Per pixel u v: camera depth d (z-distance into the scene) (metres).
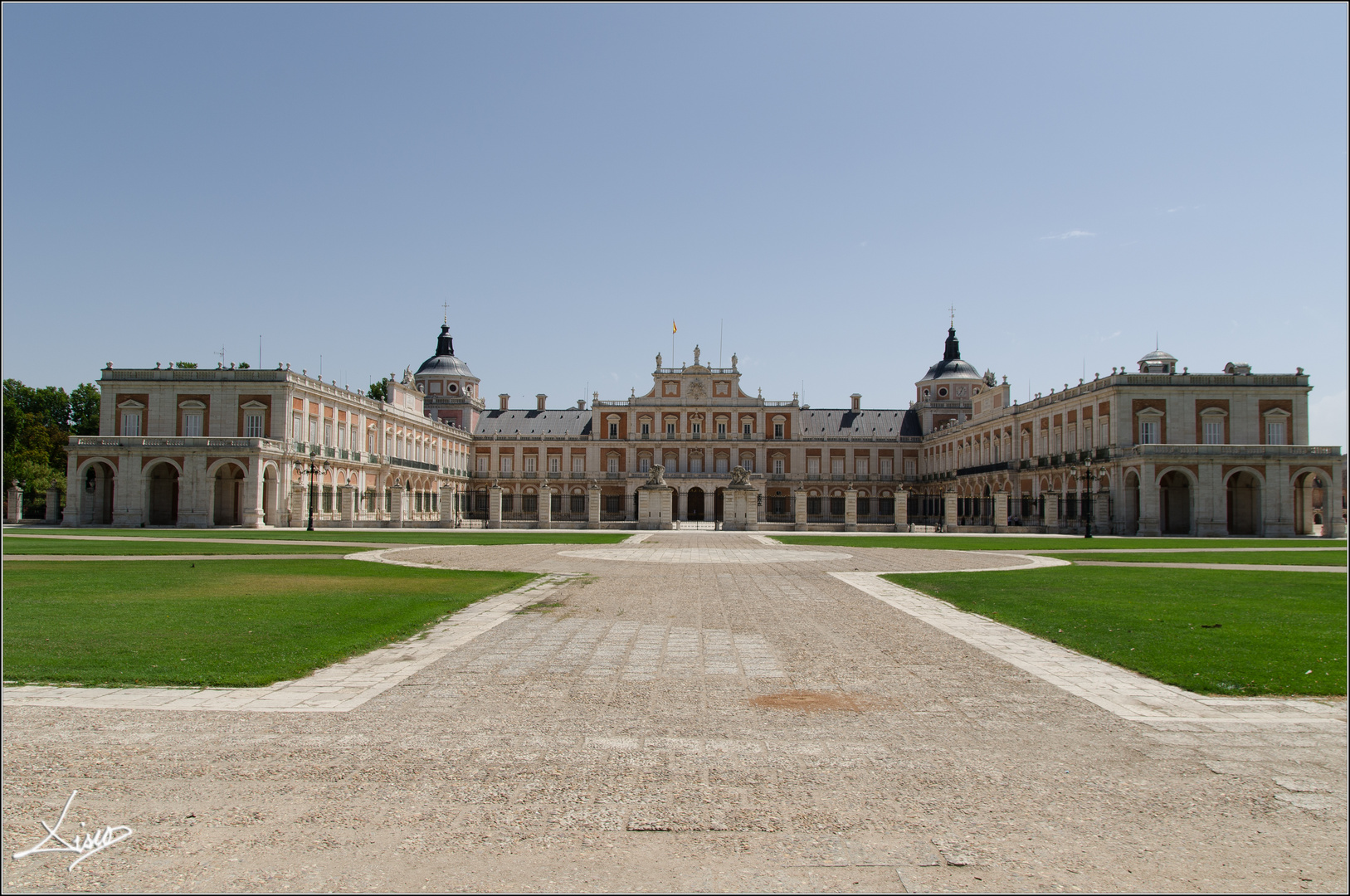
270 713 11.05
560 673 13.52
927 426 124.06
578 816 7.90
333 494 80.06
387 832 7.54
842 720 10.95
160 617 18.03
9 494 76.44
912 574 30.38
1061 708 11.58
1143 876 6.82
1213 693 12.34
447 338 128.62
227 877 6.73
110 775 8.81
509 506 122.50
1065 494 79.19
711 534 66.31
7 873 6.78
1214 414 71.81
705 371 121.56
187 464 69.69
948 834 7.57
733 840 7.43
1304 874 6.86
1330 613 19.77
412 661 14.32
